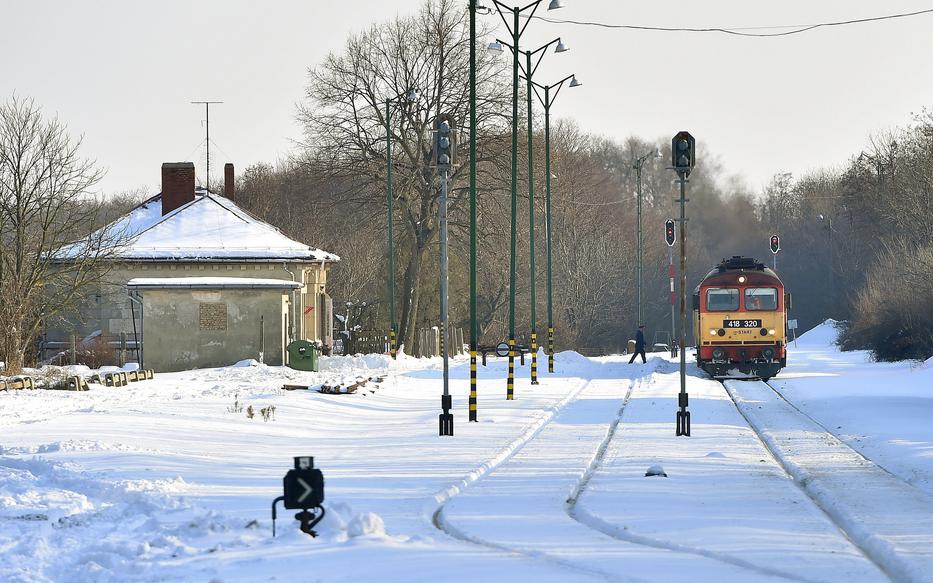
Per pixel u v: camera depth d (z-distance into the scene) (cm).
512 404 4088
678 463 2416
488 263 9931
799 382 5406
